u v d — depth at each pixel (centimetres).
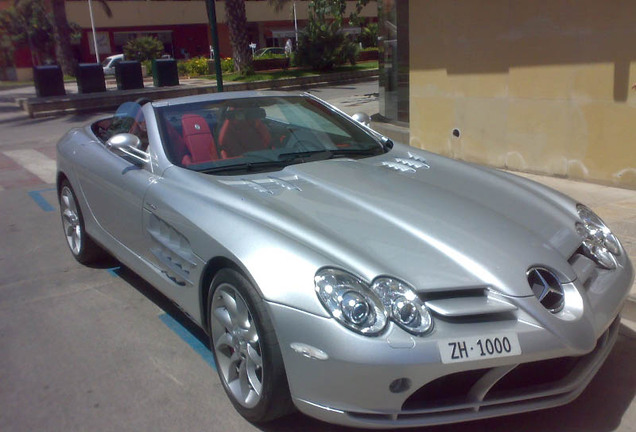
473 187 376
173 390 343
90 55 4222
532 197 369
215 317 323
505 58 784
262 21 4741
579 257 321
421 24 891
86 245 525
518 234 313
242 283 290
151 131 416
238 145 409
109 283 505
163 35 4450
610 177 699
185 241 345
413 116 940
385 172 386
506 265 285
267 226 304
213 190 349
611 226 550
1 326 431
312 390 264
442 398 266
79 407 330
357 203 331
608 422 307
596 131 704
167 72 2186
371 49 3144
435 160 425
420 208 327
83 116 1745
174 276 363
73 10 4069
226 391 322
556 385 280
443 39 862
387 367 249
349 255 277
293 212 318
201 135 409
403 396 255
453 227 309
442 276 273
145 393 341
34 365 376
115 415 322
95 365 373
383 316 257
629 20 652
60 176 545
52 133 1427
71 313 448
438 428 302
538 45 743
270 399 282
